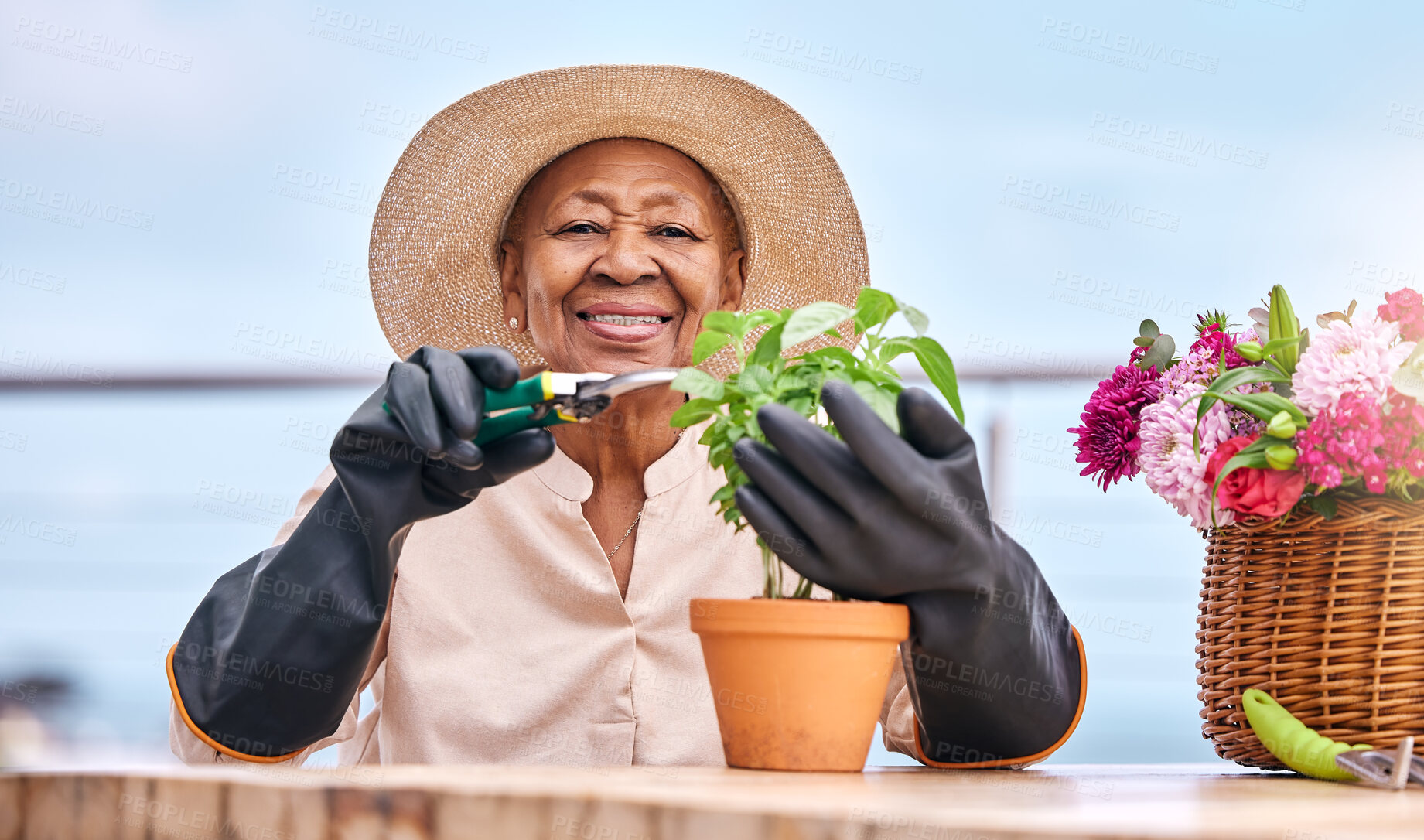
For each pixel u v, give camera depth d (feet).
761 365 2.88
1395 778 2.41
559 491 4.80
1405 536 2.90
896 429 2.77
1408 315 2.95
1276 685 3.00
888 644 2.70
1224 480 2.97
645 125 4.90
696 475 4.95
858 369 2.87
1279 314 3.15
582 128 4.90
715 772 2.53
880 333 3.02
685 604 4.76
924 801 1.79
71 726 9.36
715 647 2.71
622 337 4.68
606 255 4.60
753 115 4.85
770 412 2.59
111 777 1.97
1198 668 3.36
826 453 2.60
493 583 4.81
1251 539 3.08
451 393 2.71
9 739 9.20
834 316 2.74
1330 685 2.92
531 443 2.93
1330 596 2.93
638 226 4.66
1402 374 2.80
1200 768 3.33
